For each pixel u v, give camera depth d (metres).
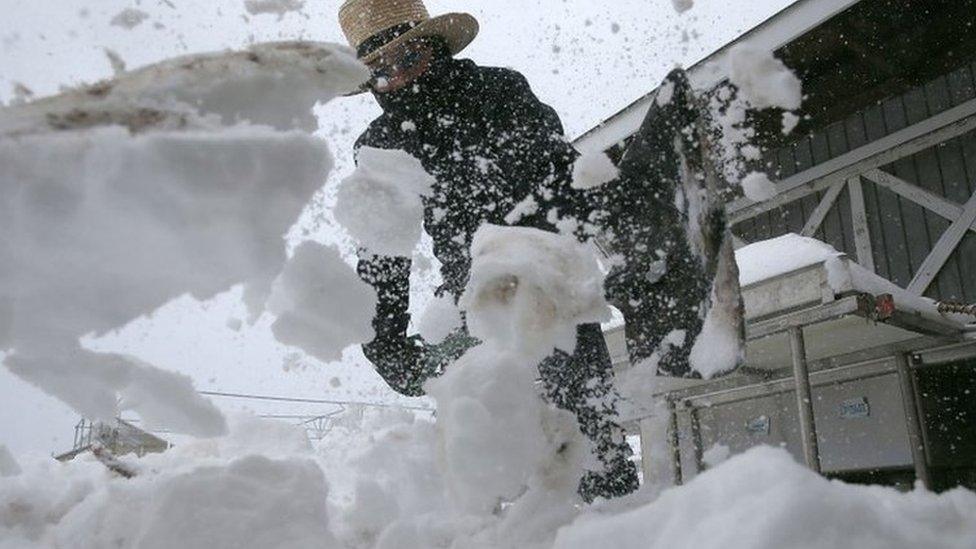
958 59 3.99
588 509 1.02
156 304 0.75
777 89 1.22
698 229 1.34
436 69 2.00
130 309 0.75
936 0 3.44
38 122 0.69
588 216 1.70
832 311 2.67
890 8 3.48
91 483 1.15
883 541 0.55
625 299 1.50
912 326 2.99
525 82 2.01
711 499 0.62
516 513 1.00
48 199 0.68
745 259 3.08
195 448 1.49
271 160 0.73
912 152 4.25
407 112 2.03
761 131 4.60
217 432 0.89
